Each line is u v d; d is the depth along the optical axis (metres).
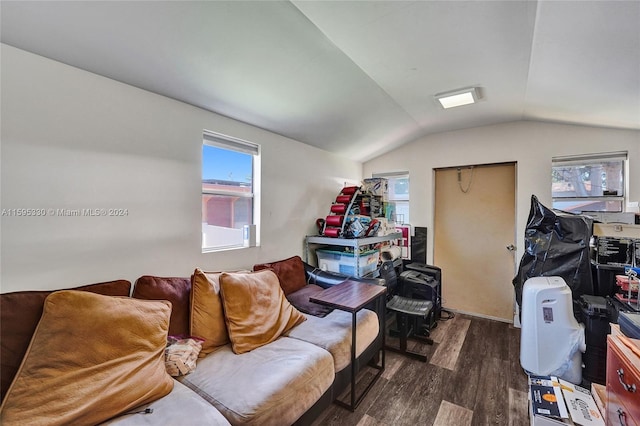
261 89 2.10
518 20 1.41
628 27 1.19
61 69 1.48
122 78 1.68
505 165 3.46
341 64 1.99
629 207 2.56
